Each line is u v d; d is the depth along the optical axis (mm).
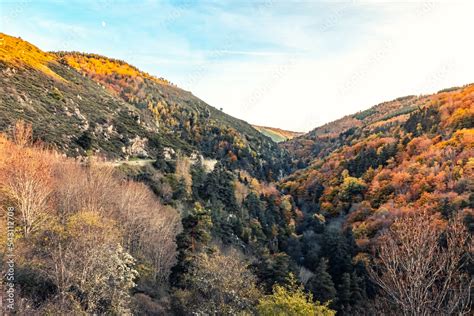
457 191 62844
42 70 86625
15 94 63469
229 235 54469
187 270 29203
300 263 61250
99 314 18125
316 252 61906
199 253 30172
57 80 86938
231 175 87125
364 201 81562
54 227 22422
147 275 29141
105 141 70125
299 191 109938
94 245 19359
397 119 149500
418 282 9961
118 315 18641
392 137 113500
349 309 32250
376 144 111625
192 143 129875
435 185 69250
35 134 51719
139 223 36344
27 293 17172
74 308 16453
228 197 70625
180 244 30156
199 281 26375
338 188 94938
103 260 19328
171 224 41375
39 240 21922
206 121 167625
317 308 19625
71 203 33219
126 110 98438
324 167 117375
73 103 77062
